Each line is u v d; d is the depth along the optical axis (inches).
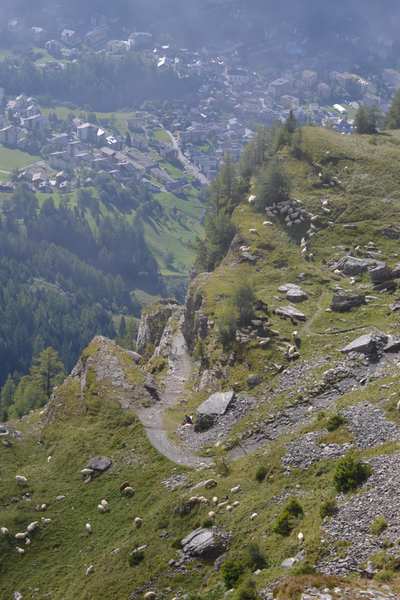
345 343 2704.2
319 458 1883.6
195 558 1786.4
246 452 2278.5
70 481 2524.6
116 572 1921.8
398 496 1512.1
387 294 3065.9
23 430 3070.9
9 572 2194.9
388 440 1819.6
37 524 2331.4
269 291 3302.2
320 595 1272.1
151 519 2085.4
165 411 2827.3
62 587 2034.9
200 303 3444.9
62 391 3159.5
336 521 1526.8
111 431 2731.3
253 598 1414.9
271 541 1625.2
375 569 1353.3
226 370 2842.0
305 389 2449.6
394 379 2185.0
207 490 2046.0
